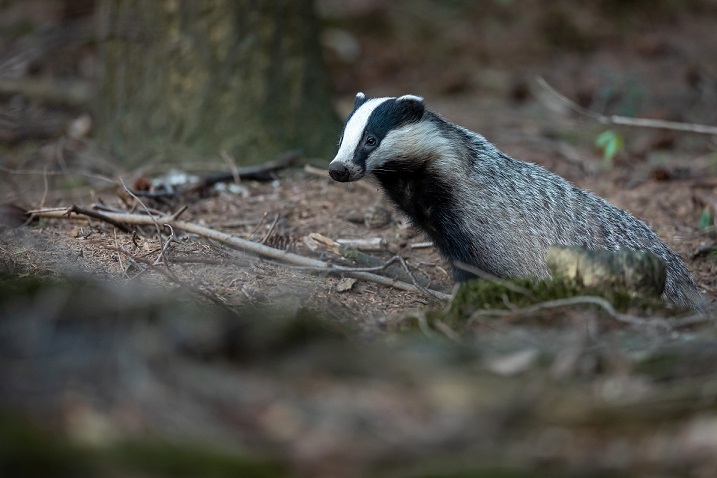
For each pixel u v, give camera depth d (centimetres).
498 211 1116
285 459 566
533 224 1112
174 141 1591
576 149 1802
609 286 873
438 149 1125
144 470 544
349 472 559
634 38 2673
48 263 1022
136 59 1616
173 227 1156
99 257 1077
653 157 1744
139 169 1552
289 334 742
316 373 681
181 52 1580
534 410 627
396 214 1351
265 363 700
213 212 1358
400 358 711
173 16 1578
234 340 714
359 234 1291
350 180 1123
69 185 1516
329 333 773
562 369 687
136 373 631
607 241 1112
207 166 1548
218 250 1130
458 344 763
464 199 1127
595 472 577
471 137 1159
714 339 742
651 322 795
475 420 614
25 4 2470
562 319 816
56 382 623
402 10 2728
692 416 628
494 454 585
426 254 1258
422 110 1137
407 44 2586
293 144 1612
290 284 1018
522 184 1131
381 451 574
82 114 1939
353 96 2259
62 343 680
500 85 2348
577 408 627
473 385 663
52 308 729
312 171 1455
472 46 2595
